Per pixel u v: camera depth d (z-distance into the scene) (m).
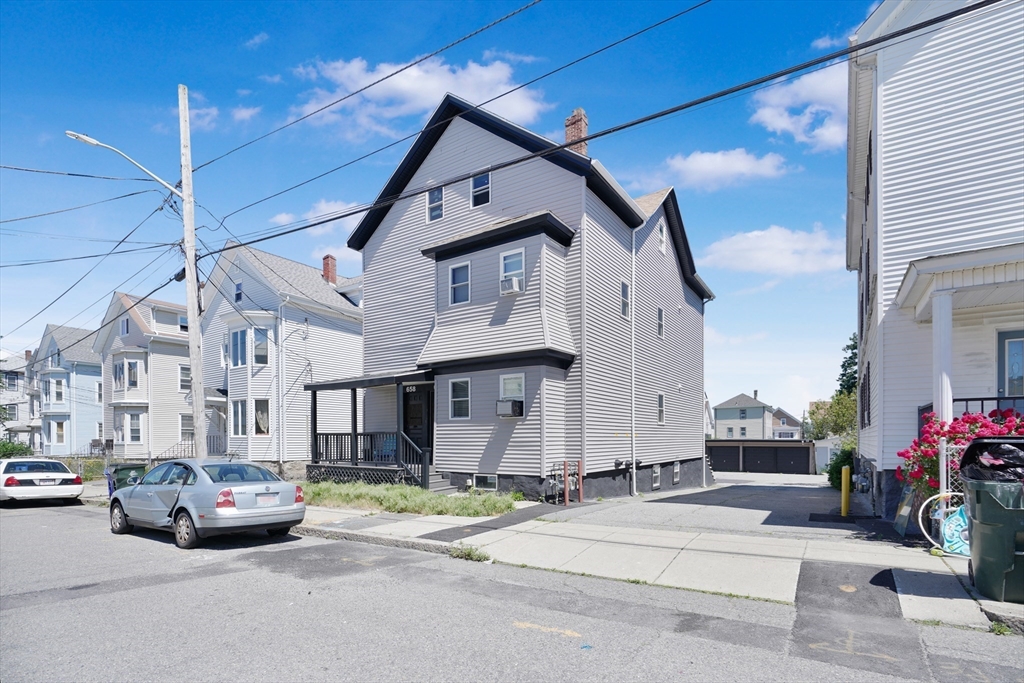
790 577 6.98
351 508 13.08
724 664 4.75
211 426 28.92
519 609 6.21
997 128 10.07
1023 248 8.00
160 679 4.53
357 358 28.20
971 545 6.24
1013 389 9.71
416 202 19.22
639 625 5.70
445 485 15.54
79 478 17.98
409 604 6.40
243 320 25.41
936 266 8.62
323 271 29.58
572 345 15.45
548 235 15.12
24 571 8.17
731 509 12.23
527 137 16.38
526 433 14.56
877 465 10.98
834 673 4.58
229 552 9.25
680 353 24.45
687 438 24.91
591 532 9.84
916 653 4.97
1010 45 10.04
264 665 4.77
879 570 7.02
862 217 16.38
